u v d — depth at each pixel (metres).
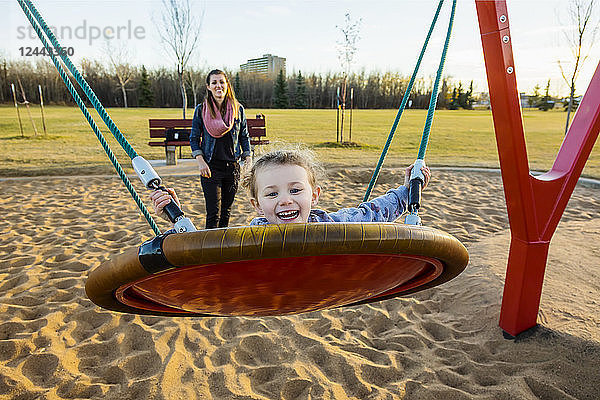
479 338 2.92
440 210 5.97
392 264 1.25
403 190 2.10
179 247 0.97
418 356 2.78
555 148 12.73
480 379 2.56
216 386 2.50
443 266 1.42
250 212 5.88
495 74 2.43
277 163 1.64
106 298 1.38
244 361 2.75
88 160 10.38
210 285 1.20
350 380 2.56
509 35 2.34
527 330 2.88
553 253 3.85
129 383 2.52
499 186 7.57
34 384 2.54
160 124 10.12
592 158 10.52
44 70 37.62
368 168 8.88
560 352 2.66
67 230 5.05
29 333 2.99
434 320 3.18
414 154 11.50
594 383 2.45
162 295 1.33
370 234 1.00
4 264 4.07
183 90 14.99
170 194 1.68
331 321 3.16
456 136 16.12
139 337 2.97
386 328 3.14
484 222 5.48
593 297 3.13
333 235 0.96
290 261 1.09
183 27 14.62
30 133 16.02
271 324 3.12
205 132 3.88
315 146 12.76
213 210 3.97
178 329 3.04
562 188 2.73
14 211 5.88
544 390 2.43
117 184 7.73
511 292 2.87
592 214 5.88
